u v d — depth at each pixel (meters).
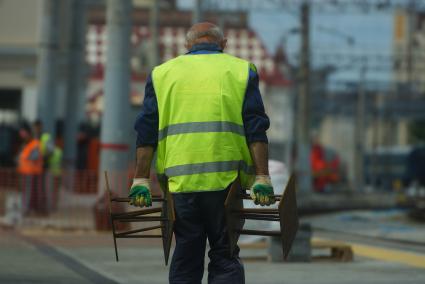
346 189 144.12
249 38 189.25
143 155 15.06
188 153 14.62
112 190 46.56
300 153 96.44
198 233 14.83
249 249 36.28
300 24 100.31
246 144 14.73
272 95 191.00
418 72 186.12
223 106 14.66
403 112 191.75
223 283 14.66
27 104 119.00
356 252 36.03
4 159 89.81
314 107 192.00
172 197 14.80
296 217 14.58
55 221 48.38
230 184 14.60
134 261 31.44
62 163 77.44
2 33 118.75
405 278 27.05
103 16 188.00
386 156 185.00
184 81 14.81
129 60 48.81
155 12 91.56
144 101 15.12
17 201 46.91
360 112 168.62
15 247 35.84
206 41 15.41
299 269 29.25
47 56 68.62
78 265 29.83
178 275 15.02
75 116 78.31
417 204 81.81
